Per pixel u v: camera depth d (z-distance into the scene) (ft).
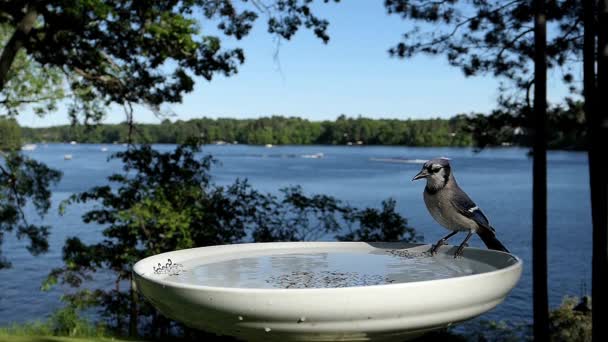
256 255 9.09
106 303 41.24
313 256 9.00
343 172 310.04
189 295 5.38
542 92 30.17
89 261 41.16
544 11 29.96
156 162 42.32
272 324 5.24
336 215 98.48
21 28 36.68
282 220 43.16
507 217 141.08
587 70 23.61
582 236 116.67
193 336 37.50
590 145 22.26
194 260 8.55
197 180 42.75
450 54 34.73
